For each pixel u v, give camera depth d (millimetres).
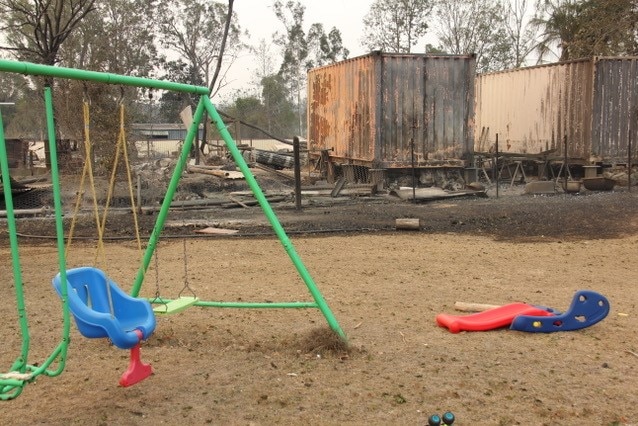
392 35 56094
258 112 67875
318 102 22719
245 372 4480
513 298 6625
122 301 4215
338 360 4691
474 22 54312
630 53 31812
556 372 4414
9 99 56938
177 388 4199
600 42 32031
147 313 4082
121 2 42062
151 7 43719
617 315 5914
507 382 4227
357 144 19234
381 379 4301
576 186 17562
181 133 44938
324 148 22234
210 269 8227
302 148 27766
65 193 15891
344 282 7441
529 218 12852
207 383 4281
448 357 4730
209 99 5000
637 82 19156
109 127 16578
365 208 14781
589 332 5375
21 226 12500
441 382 4234
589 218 12680
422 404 3896
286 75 66438
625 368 4492
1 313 6164
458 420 3668
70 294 3699
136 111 26828
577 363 4594
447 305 6324
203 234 11414
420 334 5324
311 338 5012
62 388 4234
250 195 17000
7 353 4934
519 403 3902
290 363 4645
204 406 3908
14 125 61750
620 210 13523
